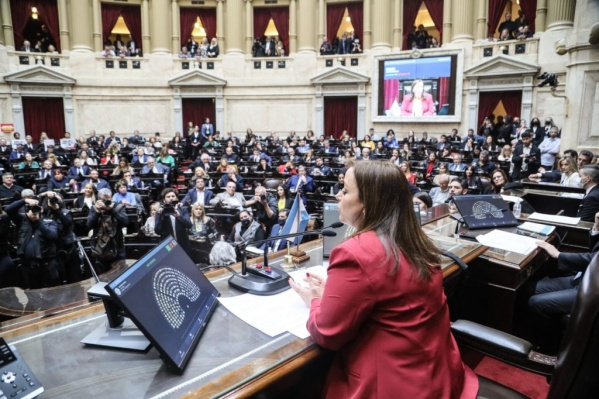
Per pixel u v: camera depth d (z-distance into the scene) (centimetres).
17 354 114
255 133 1759
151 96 1722
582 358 101
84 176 867
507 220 302
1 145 1318
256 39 1773
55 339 137
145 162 1148
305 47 1708
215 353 129
